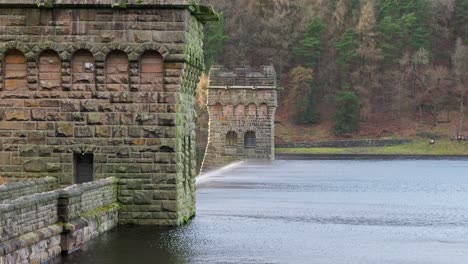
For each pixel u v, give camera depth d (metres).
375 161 141.38
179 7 38.50
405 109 192.75
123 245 35.12
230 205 57.91
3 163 39.44
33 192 36.53
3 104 39.31
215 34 187.12
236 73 119.88
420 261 35.59
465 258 36.50
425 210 58.25
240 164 117.44
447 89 195.62
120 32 38.81
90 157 39.75
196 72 42.59
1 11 38.84
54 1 38.59
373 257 36.41
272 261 34.38
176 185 39.25
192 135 43.59
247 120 119.19
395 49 199.25
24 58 39.22
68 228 31.22
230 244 38.41
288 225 46.78
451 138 178.88
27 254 27.08
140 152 39.19
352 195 70.44
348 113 184.25
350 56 193.38
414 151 173.00
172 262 32.94
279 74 197.88
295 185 81.19
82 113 39.25
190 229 41.00
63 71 39.09
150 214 39.25
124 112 39.16
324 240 41.28
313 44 194.12
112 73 39.22
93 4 38.59
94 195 35.50
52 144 39.34
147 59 39.16
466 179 95.12
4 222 25.36
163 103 39.09
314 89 195.75
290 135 185.62
